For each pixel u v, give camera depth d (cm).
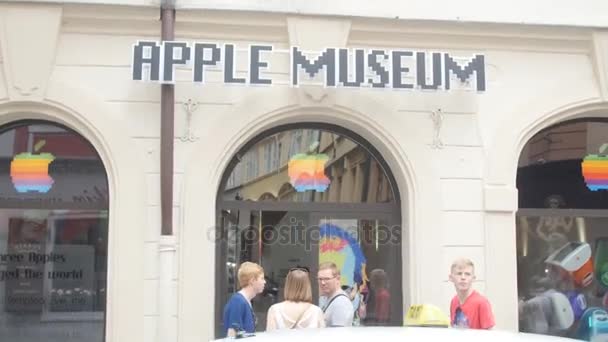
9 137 745
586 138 809
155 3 703
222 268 748
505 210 738
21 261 736
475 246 733
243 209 759
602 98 766
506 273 731
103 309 734
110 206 710
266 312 754
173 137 703
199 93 718
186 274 695
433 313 444
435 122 745
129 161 705
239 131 720
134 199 701
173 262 692
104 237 741
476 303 548
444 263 729
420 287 722
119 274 691
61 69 711
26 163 744
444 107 748
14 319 731
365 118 738
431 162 739
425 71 716
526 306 785
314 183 775
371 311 764
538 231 797
